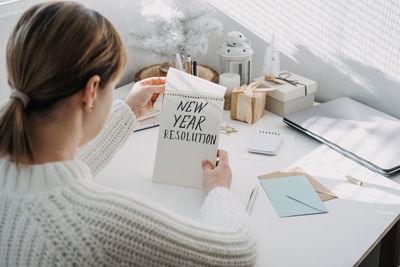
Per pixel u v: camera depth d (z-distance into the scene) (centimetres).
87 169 66
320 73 157
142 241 63
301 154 125
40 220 57
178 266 67
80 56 58
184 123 110
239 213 85
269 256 89
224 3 171
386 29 132
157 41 145
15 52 57
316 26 150
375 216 100
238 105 142
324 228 97
